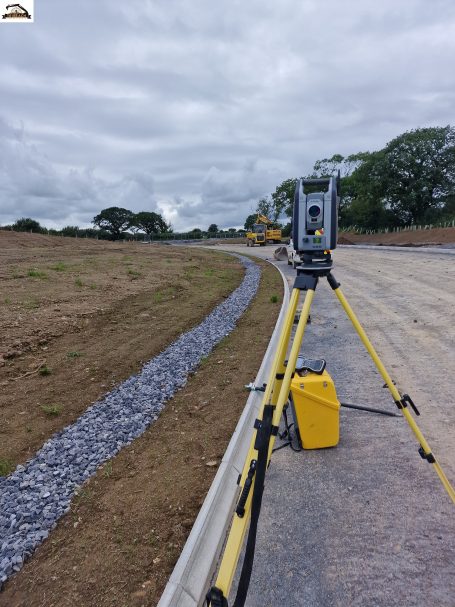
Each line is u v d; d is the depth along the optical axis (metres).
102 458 3.66
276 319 9.02
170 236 73.31
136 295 11.41
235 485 3.25
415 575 2.38
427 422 4.07
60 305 9.42
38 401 4.86
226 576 1.70
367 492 3.12
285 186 60.47
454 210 45.78
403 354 6.10
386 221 50.53
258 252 35.97
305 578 2.42
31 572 2.45
